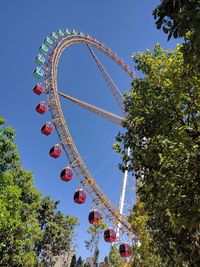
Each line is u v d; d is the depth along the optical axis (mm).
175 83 13492
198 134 12375
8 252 33594
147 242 27797
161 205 11414
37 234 38438
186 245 11312
